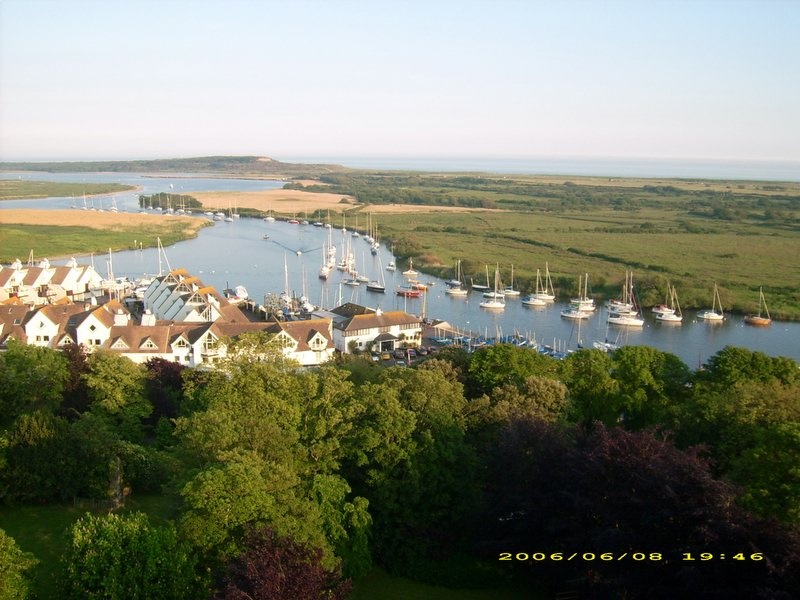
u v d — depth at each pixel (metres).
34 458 80.19
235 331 144.38
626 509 58.06
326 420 75.75
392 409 74.19
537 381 94.38
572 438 72.56
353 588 64.56
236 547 57.03
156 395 111.06
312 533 60.97
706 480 55.47
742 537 51.72
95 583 52.94
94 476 82.06
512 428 71.75
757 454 63.72
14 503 80.50
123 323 149.25
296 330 148.00
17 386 102.00
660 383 107.62
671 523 56.19
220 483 59.00
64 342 140.62
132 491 85.88
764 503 59.03
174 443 99.75
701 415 87.62
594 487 60.34
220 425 69.25
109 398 104.69
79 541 55.28
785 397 83.75
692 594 51.97
